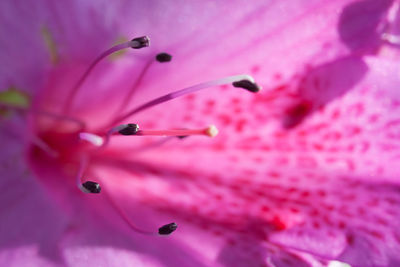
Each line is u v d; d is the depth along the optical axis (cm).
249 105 16
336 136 15
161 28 16
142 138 16
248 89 15
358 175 15
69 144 16
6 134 15
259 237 15
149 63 15
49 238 14
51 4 15
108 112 16
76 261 14
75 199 16
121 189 16
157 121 16
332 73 15
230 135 16
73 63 16
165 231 15
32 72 15
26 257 14
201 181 16
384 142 15
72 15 15
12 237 14
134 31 16
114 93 16
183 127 16
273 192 15
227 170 16
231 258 15
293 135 16
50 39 15
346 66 15
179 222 15
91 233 15
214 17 15
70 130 16
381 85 15
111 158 16
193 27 15
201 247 15
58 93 16
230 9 15
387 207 15
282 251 15
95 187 15
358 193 15
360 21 15
